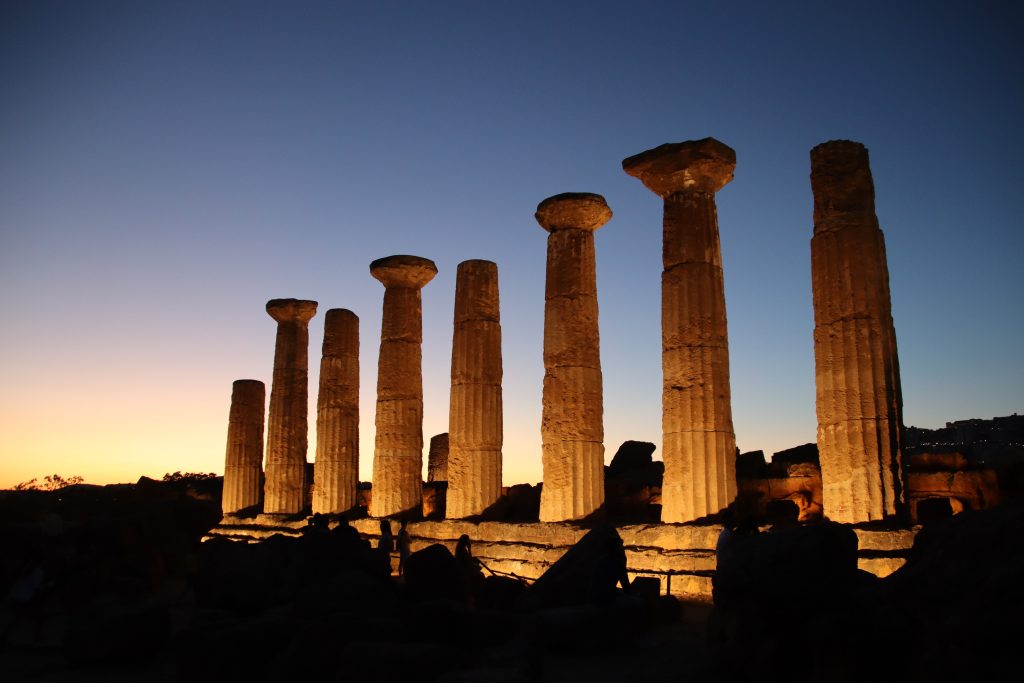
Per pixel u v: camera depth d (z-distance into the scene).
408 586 12.36
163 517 23.77
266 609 12.59
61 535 19.39
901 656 7.36
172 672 11.12
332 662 9.48
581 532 18.06
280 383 31.16
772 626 8.11
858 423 14.20
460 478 22.06
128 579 17.59
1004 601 6.11
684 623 12.82
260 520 29.94
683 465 16.59
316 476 28.41
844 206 14.97
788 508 17.64
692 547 15.67
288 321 31.70
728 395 16.89
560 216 20.27
